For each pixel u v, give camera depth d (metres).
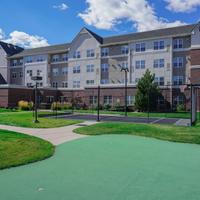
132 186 5.54
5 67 57.28
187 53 38.47
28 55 54.06
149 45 41.31
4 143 9.86
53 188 5.41
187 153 8.99
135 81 40.75
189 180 5.98
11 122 18.22
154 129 14.46
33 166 7.18
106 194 5.08
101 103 39.34
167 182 5.82
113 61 44.72
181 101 35.12
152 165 7.30
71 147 10.00
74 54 48.97
